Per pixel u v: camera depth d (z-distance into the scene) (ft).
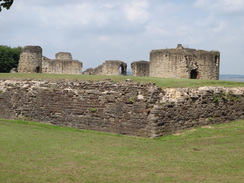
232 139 57.21
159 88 60.34
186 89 65.36
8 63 228.84
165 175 37.45
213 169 39.91
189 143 53.88
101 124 63.87
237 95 77.10
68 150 47.91
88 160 42.86
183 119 62.59
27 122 73.51
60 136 58.34
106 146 50.93
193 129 63.82
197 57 119.44
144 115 58.23
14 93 78.02
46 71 187.83
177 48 119.75
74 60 186.09
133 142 54.19
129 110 60.18
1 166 39.58
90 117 65.46
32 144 51.19
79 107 67.10
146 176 36.96
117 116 61.72
